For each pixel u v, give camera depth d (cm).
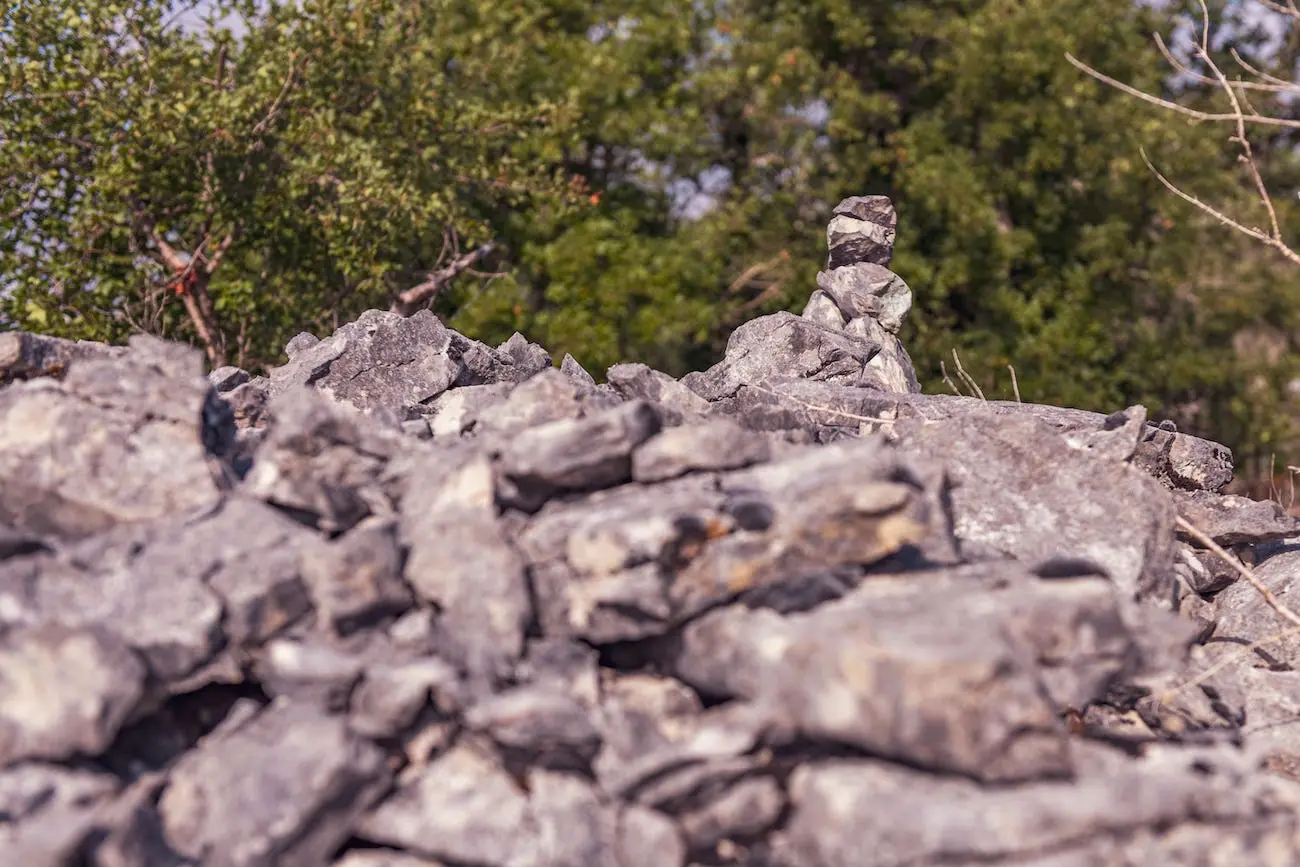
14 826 284
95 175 1152
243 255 1371
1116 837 273
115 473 377
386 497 388
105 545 357
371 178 1272
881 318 816
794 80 1800
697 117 1802
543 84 1747
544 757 315
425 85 1474
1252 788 300
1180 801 277
